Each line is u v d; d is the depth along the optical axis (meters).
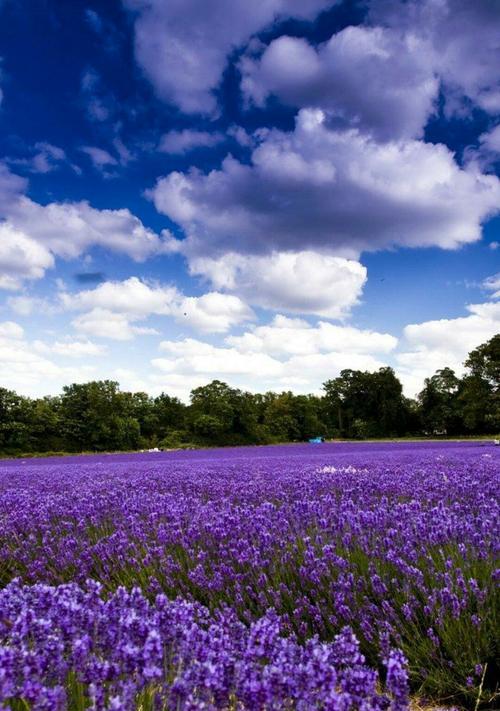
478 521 4.60
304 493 7.11
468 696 2.73
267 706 1.76
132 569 4.18
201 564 4.04
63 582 4.25
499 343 66.12
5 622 2.41
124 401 67.50
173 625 2.34
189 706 1.76
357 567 3.88
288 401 88.00
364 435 93.50
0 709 1.83
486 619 2.99
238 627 2.54
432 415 89.19
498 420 66.12
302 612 3.36
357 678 1.88
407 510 5.02
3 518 6.15
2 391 56.75
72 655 2.10
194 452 35.97
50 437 60.34
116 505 6.45
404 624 3.17
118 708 1.70
